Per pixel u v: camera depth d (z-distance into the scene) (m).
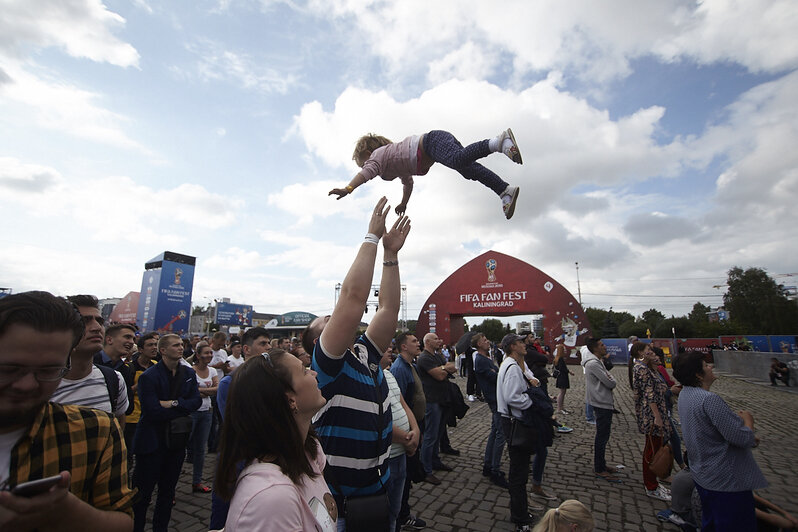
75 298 2.60
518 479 4.11
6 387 1.06
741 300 47.41
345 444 2.04
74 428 1.28
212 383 5.96
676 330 48.06
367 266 2.13
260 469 1.34
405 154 3.02
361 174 2.98
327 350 2.01
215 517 3.36
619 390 14.80
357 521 1.92
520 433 4.12
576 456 6.59
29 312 1.08
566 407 11.17
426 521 4.30
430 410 5.57
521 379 4.29
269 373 1.52
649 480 4.95
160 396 3.85
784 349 25.81
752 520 2.79
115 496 1.35
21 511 0.94
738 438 2.82
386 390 2.43
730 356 23.78
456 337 30.62
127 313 36.38
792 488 5.23
